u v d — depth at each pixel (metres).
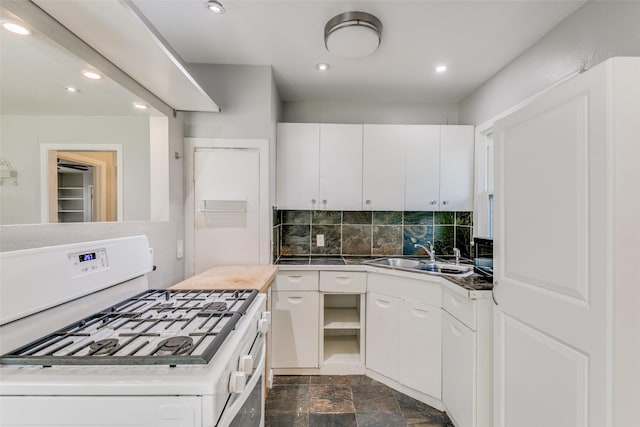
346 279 2.25
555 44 1.64
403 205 2.53
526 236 1.16
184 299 1.33
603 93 0.82
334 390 2.06
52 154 1.34
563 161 0.97
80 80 1.26
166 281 1.88
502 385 1.33
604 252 0.82
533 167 1.12
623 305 0.81
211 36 1.77
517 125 1.22
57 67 1.14
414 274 1.96
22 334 0.85
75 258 1.04
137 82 1.49
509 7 1.48
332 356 2.38
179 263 2.08
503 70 2.13
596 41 1.39
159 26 1.66
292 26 1.66
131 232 1.51
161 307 1.20
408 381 1.99
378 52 1.94
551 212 1.03
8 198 1.19
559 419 0.99
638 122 0.81
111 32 1.05
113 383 0.68
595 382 0.85
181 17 1.58
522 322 1.19
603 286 0.82
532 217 1.12
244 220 2.20
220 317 1.08
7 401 0.68
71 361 0.75
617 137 0.81
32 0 0.87
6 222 1.19
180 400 0.69
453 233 2.81
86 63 1.13
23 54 1.05
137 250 1.39
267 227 2.20
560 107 0.98
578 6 1.47
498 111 2.20
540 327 1.08
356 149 2.52
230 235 2.20
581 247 0.90
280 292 2.23
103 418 0.68
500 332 1.34
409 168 2.53
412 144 2.53
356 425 1.72
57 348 0.83
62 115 1.40
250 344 1.06
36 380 0.69
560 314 0.98
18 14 0.85
